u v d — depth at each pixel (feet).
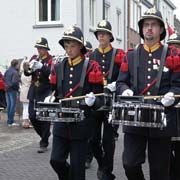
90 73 19.22
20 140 40.70
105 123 23.88
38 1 73.36
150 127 16.49
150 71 17.15
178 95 16.61
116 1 96.78
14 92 50.01
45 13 73.31
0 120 55.62
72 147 19.12
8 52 74.64
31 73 33.35
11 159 31.99
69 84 19.36
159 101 16.62
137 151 16.85
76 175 19.07
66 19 72.18
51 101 19.47
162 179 17.19
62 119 18.28
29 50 73.92
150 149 17.07
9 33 74.54
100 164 25.66
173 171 21.66
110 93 23.26
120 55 25.75
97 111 23.79
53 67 19.98
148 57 17.28
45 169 28.60
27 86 47.70
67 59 19.83
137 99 16.10
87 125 19.17
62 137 19.04
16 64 50.11
